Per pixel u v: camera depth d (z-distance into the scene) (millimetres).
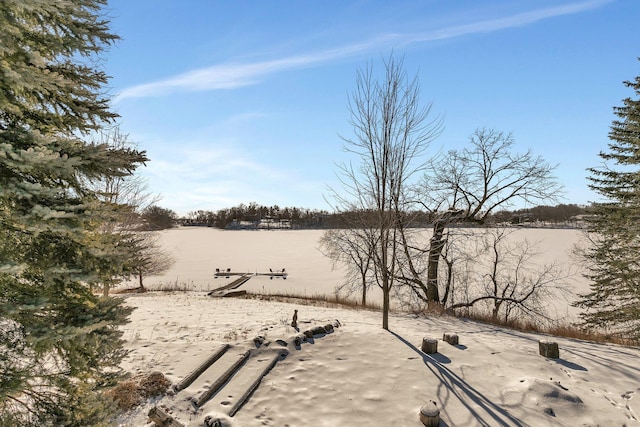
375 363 7477
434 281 16422
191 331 9227
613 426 5453
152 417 5043
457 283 17719
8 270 3008
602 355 8375
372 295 24016
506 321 13961
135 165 4629
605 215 17719
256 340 8164
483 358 7770
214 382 6246
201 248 56312
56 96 4426
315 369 7258
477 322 13234
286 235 86250
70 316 3756
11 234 3758
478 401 6098
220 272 32531
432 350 7945
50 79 3572
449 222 16203
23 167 3195
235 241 69812
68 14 4422
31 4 3348
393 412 5797
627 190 17250
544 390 6195
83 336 3643
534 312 15641
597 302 18109
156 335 8789
